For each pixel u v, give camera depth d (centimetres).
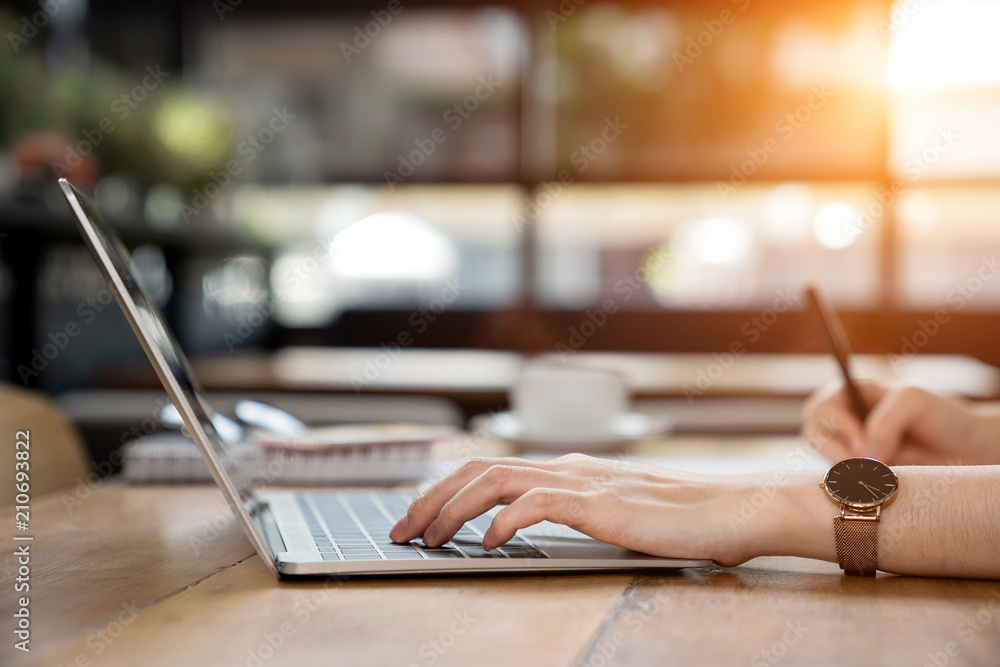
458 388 219
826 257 404
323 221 421
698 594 48
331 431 100
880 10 387
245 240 351
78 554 58
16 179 218
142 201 287
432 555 53
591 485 55
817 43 392
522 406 119
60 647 39
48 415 105
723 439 161
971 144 385
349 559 51
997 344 382
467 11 410
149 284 339
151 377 253
